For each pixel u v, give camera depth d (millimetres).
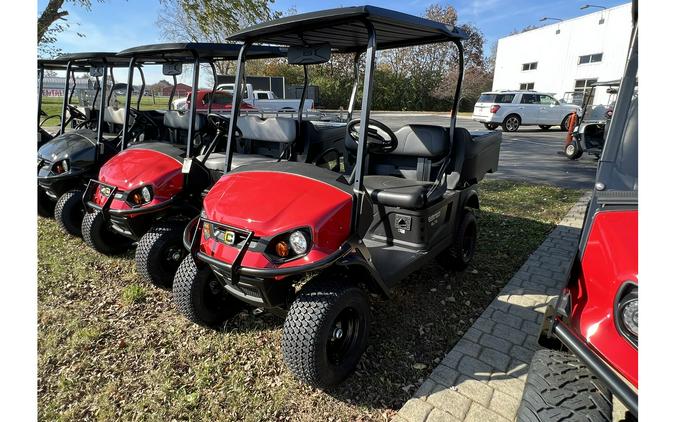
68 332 2660
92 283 3311
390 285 2479
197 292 2559
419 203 2637
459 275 3557
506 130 15898
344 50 3508
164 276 3105
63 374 2291
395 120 18703
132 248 3926
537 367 1607
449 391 2160
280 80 18641
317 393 2168
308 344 1966
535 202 5930
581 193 6492
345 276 2178
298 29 2418
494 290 3312
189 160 3168
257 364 2389
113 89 6043
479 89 31016
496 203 5855
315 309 1986
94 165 4254
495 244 4285
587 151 9203
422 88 31250
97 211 3416
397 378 2293
